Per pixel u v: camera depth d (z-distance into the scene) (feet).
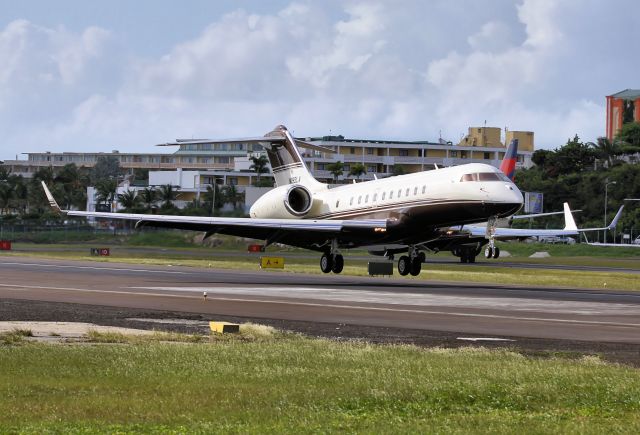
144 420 107.96
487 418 110.42
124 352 158.51
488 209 354.54
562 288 378.12
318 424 105.81
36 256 613.11
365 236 398.83
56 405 115.85
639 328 220.02
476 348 174.50
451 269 512.63
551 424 106.93
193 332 200.64
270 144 493.77
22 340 179.32
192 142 459.32
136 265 518.78
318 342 179.93
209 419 108.68
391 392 124.57
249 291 328.49
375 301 289.94
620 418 111.65
